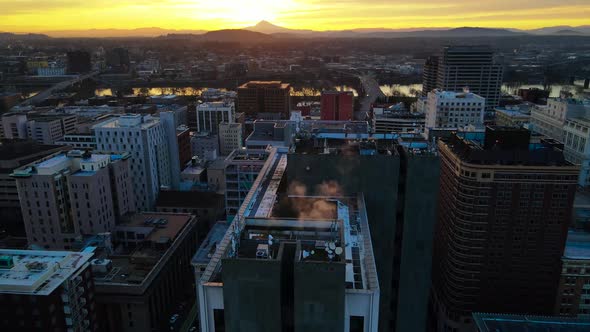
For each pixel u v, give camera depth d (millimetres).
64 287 109438
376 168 85938
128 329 141125
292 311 53750
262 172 104062
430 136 174000
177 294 167125
